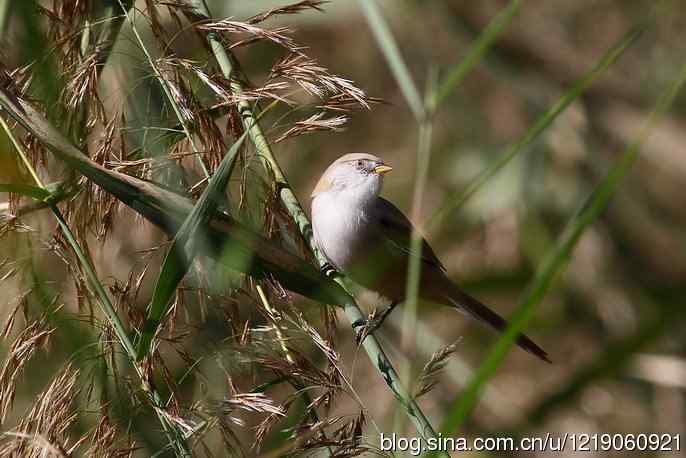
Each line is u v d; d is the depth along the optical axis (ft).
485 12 55.98
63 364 21.88
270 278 21.63
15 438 20.80
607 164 53.47
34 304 23.07
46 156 23.29
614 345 15.99
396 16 51.98
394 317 33.27
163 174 23.88
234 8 28.89
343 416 21.89
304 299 24.95
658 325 15.75
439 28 52.85
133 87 23.91
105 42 23.30
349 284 32.68
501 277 24.85
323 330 24.21
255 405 20.95
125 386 22.04
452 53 53.21
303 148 51.39
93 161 21.03
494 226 50.42
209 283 22.80
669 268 53.21
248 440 24.34
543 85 54.03
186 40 25.09
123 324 22.38
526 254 49.42
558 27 58.65
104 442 21.36
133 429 21.91
